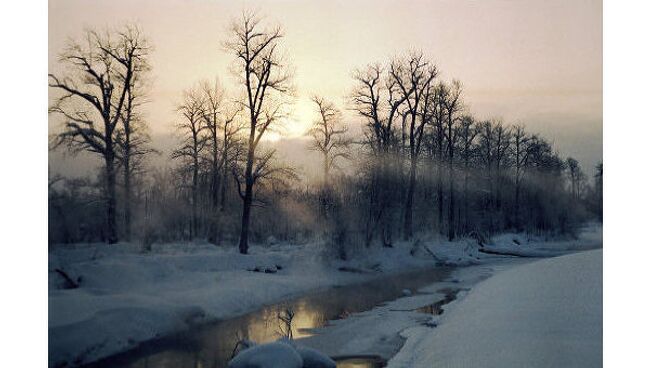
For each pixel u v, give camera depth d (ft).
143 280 42.29
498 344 27.76
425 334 35.81
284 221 59.41
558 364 24.07
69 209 41.91
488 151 61.82
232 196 55.01
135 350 33.22
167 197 48.88
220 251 53.93
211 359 31.45
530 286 40.16
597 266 43.06
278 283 52.21
